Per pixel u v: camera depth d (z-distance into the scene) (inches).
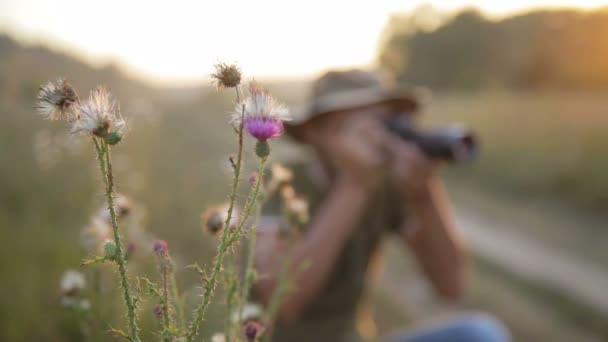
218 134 628.4
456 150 88.5
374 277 118.0
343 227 89.5
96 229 47.4
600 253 386.3
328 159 98.6
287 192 57.3
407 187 99.3
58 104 29.8
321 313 95.8
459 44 1814.7
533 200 536.4
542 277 331.9
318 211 98.0
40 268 126.7
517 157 598.5
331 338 97.3
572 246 400.5
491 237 422.3
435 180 115.9
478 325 97.0
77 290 48.7
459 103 1106.7
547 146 585.6
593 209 481.4
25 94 245.0
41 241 145.9
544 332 264.8
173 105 963.3
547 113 768.3
